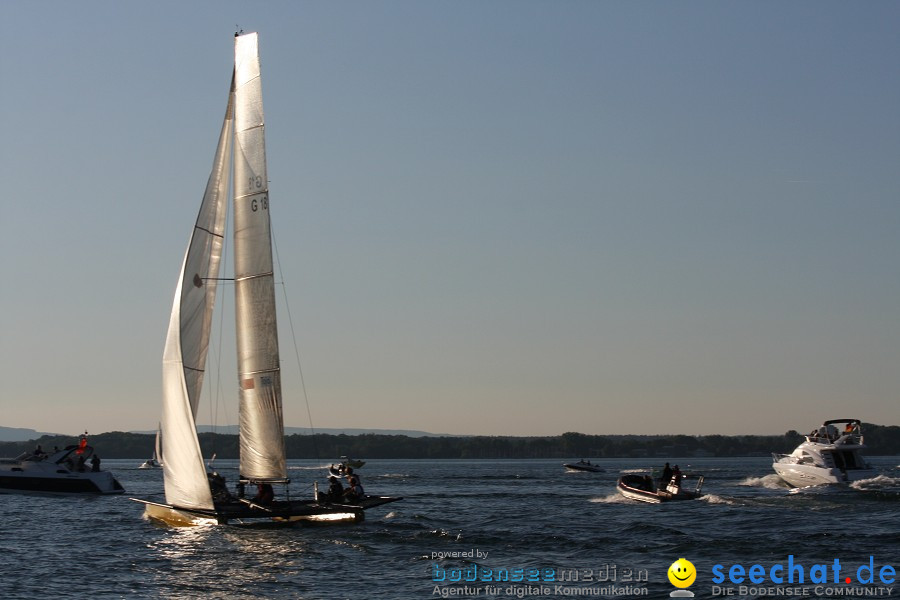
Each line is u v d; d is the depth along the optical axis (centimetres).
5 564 6462
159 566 6353
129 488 15788
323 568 6278
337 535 7481
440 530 7819
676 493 11125
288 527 7794
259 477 7681
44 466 12262
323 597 5519
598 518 9219
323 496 8031
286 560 6525
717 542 7250
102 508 10512
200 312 7794
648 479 12038
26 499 11812
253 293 7688
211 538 7369
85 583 5866
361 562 6475
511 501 12006
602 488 15988
